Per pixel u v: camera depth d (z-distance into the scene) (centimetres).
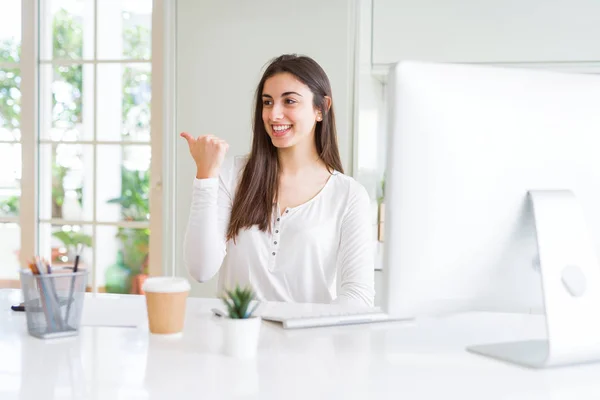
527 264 115
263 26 306
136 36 336
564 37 303
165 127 315
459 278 112
